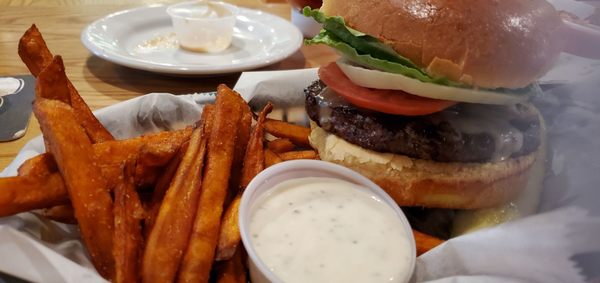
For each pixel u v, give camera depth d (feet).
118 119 0.74
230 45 1.16
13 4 1.38
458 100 0.62
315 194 0.61
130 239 0.49
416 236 0.61
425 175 0.63
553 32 0.65
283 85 0.85
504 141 0.63
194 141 0.56
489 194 0.65
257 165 0.62
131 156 0.55
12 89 0.88
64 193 0.53
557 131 0.72
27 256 0.50
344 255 0.53
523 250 0.54
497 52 0.60
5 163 0.70
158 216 0.52
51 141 0.52
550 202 0.66
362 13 0.63
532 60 0.62
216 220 0.53
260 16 1.27
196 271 0.50
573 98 0.72
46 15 1.32
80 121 0.60
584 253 0.52
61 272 0.49
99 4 1.44
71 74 1.01
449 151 0.61
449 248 0.56
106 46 1.04
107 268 0.52
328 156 0.67
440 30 0.59
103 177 0.53
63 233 0.57
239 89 0.84
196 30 1.07
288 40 1.13
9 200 0.49
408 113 0.61
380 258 0.53
